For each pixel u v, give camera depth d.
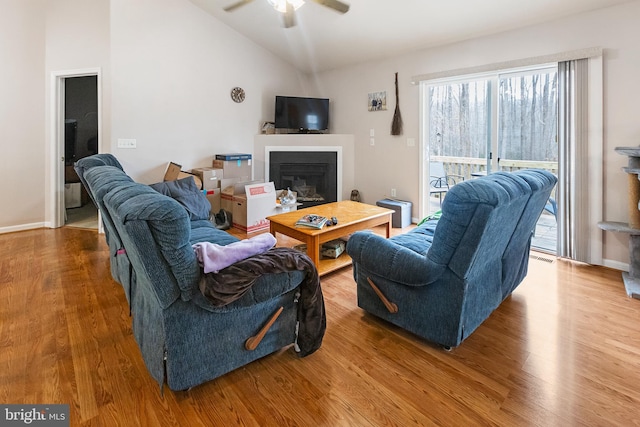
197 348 1.61
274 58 5.55
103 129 4.28
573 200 3.33
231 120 5.14
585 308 2.48
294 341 1.96
